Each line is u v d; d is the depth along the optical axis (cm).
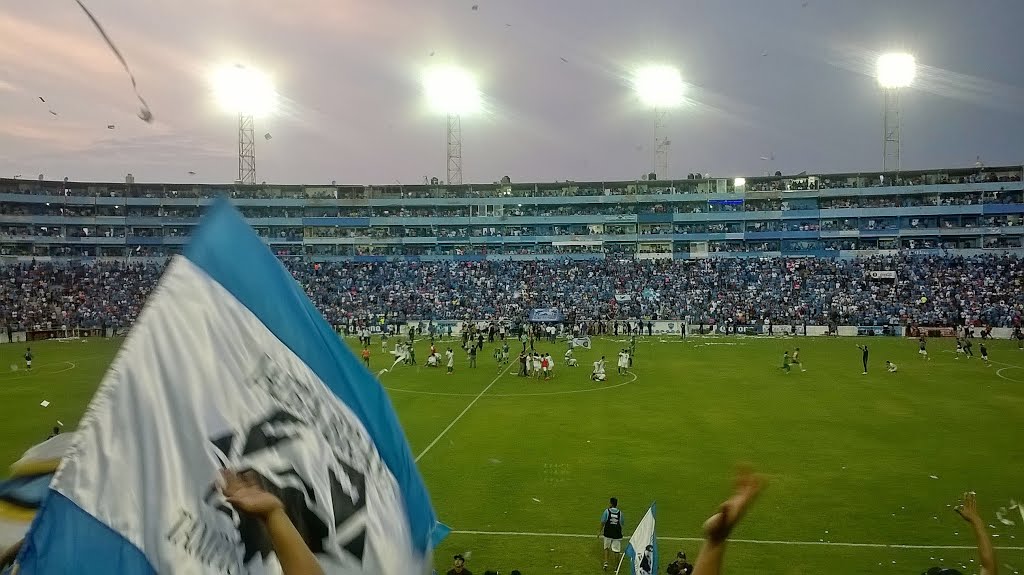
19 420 3488
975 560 1802
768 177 11488
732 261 10688
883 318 8525
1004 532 1989
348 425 520
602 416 3662
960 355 6284
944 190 10744
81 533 377
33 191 10788
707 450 2930
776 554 1850
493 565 1811
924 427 3347
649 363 5872
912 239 10756
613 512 1812
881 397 4166
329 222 11812
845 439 3116
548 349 7044
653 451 2920
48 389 4431
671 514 2169
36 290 9325
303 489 449
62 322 8494
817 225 11225
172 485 399
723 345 7400
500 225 11950
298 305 543
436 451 2938
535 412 3781
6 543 471
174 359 432
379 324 9150
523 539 1980
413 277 10694
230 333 466
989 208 10462
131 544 381
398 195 12256
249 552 402
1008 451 2884
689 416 3647
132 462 397
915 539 1944
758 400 4100
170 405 417
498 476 2572
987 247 10394
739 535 1983
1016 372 5153
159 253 11194
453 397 4269
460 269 10962
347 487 480
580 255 11438
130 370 417
